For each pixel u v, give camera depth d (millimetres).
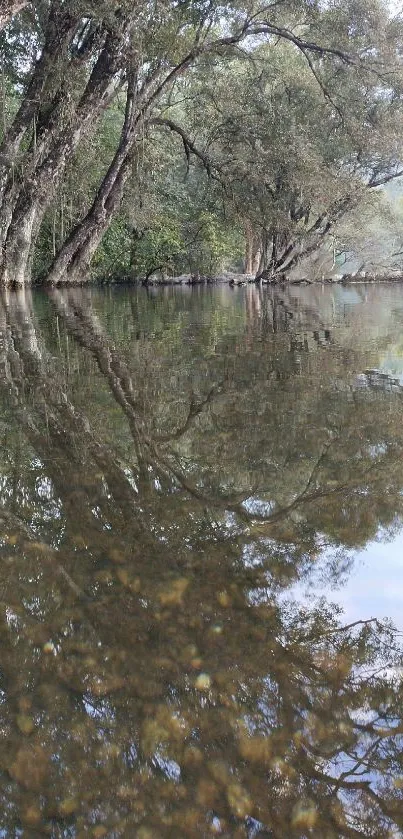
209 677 1006
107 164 20500
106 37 13070
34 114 12930
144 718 917
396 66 15641
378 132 17375
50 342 5043
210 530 1565
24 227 13898
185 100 18516
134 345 4887
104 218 16547
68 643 1089
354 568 1388
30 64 15023
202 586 1290
